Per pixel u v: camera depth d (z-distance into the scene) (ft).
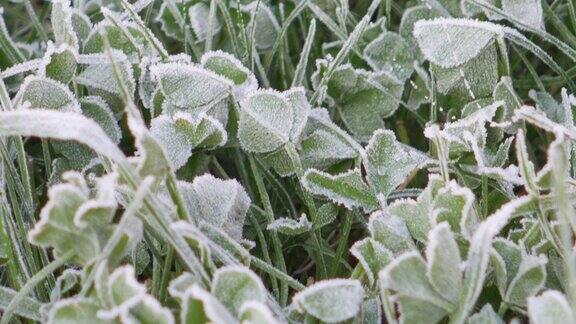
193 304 0.79
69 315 0.80
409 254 0.83
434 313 0.83
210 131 0.98
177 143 0.98
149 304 0.77
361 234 1.07
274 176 1.06
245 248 0.94
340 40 1.16
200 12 1.16
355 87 1.10
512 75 1.20
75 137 0.81
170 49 1.23
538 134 1.12
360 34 1.06
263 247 0.99
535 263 0.85
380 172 0.98
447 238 0.82
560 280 0.89
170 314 0.78
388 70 1.14
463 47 1.02
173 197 0.86
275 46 1.13
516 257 0.87
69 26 1.02
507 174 0.95
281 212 1.07
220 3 1.11
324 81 1.06
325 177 0.98
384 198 0.97
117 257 0.82
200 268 0.83
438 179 0.90
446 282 0.82
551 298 0.78
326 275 0.99
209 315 0.76
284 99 0.97
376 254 0.90
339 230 1.06
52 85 0.97
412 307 0.83
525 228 0.93
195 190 0.93
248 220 1.02
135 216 0.83
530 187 0.86
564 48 1.07
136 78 1.05
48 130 0.82
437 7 1.12
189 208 0.91
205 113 0.99
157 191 0.87
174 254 0.87
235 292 0.81
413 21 1.15
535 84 1.15
